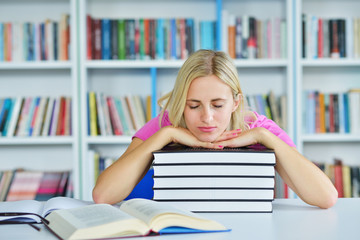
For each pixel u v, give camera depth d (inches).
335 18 102.6
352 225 31.9
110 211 30.4
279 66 99.2
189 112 40.9
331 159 104.9
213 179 36.0
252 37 94.3
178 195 36.1
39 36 94.9
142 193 54.9
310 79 104.9
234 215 35.2
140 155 42.0
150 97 96.4
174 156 36.0
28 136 94.7
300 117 92.8
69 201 38.1
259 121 54.9
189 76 39.7
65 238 27.5
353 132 93.8
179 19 94.7
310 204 39.3
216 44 94.3
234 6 104.4
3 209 35.5
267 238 28.3
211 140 41.5
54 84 105.0
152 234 28.8
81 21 92.8
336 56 93.8
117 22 94.7
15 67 93.3
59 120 95.2
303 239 28.1
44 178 96.1
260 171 35.9
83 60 93.0
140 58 94.7
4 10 104.0
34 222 33.3
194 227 29.2
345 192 93.5
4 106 95.0
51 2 104.2
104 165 95.1
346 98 94.3
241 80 104.9
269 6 104.1
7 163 105.0
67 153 105.4
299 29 92.4
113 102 95.5
